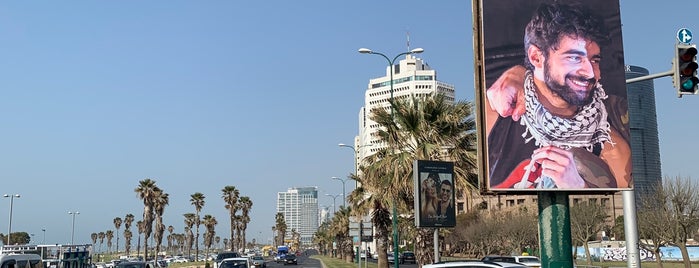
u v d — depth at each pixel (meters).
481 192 15.75
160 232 94.31
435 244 26.78
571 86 15.99
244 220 134.88
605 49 16.34
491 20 16.03
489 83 15.82
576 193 16.75
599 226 73.81
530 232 79.94
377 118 26.20
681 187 44.16
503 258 29.95
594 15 16.45
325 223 149.12
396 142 25.89
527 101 15.80
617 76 16.28
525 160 15.61
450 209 22.30
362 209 38.25
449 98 25.67
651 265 69.81
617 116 16.12
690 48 14.05
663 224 44.38
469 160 24.59
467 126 25.03
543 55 16.03
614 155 15.95
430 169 22.14
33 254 24.34
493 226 82.44
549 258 15.84
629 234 17.38
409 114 25.12
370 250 106.56
